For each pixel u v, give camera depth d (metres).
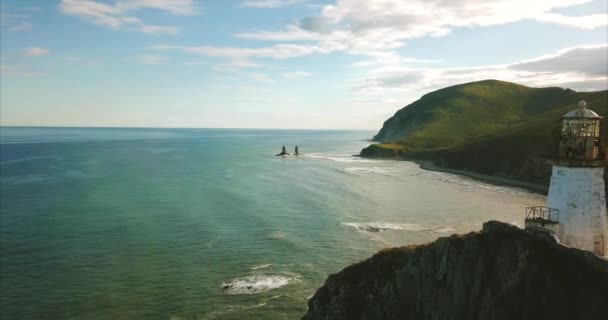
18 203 76.94
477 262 23.53
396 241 56.09
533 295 21.31
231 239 56.38
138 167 137.75
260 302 39.06
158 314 36.75
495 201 84.00
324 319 30.08
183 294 40.31
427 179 117.00
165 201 80.25
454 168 142.50
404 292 26.56
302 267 47.00
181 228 61.34
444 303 24.16
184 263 47.78
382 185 104.69
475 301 23.02
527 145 130.38
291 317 36.66
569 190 22.25
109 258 48.97
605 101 155.88
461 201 83.88
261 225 63.44
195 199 82.75
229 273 45.19
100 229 60.44
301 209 74.94
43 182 101.50
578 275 20.59
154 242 54.81
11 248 51.88
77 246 53.00
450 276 24.30
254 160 173.12
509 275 22.22
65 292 40.31
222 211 72.44
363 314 27.97
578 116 22.17
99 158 169.38
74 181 103.56
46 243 53.94
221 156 190.62
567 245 22.23
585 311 19.52
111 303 38.41
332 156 198.62
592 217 22.00
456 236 25.17
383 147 195.38
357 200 84.00
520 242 22.52
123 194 87.00
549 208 22.97
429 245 26.44
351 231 60.66
